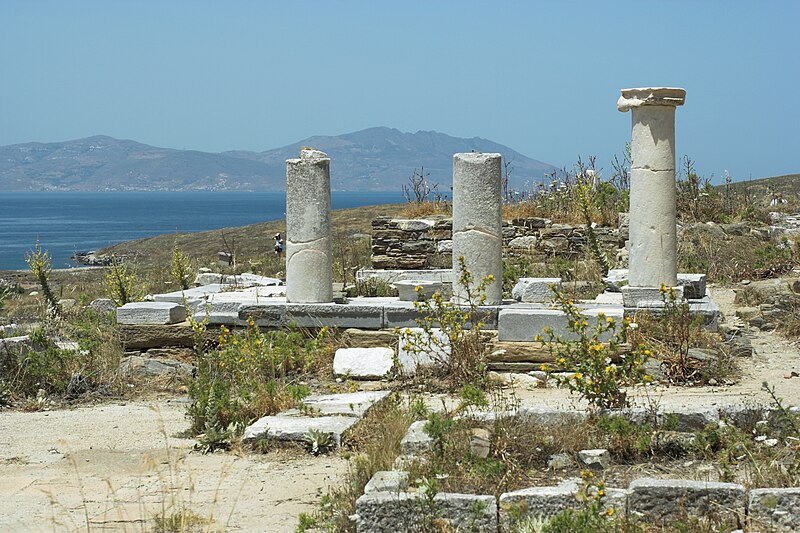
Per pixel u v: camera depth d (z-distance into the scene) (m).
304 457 9.05
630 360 9.80
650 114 12.87
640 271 12.94
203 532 7.09
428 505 6.67
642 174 12.93
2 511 7.70
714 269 19.31
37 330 13.45
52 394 12.10
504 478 7.41
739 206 24.59
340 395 10.80
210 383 10.88
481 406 9.69
